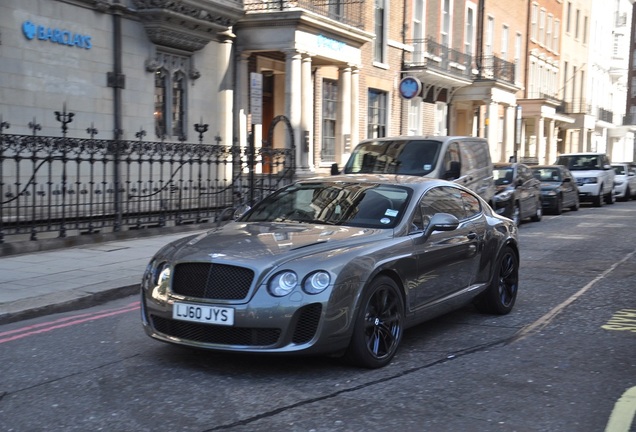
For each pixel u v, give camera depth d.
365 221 5.89
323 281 4.82
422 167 11.77
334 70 20.30
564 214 21.16
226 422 4.19
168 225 13.23
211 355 5.58
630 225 17.23
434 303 5.98
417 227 5.91
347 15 20.09
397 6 23.56
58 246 10.68
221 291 4.86
